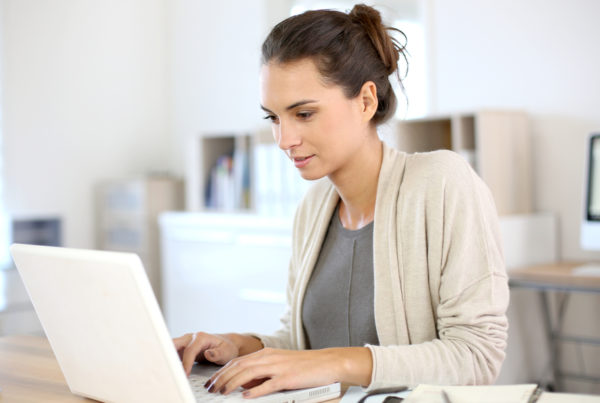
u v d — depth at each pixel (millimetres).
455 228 1200
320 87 1150
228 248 3791
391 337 1260
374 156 1320
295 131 1171
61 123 4582
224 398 980
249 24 4531
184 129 5004
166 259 4180
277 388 990
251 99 4547
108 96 4812
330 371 1032
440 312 1192
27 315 4246
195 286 4004
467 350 1120
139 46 4973
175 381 881
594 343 2939
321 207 1448
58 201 4566
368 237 1333
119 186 4594
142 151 4996
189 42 4938
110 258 873
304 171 1207
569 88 3096
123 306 888
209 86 4816
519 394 913
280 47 1154
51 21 4535
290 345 1462
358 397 1040
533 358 3146
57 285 984
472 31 3408
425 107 3605
